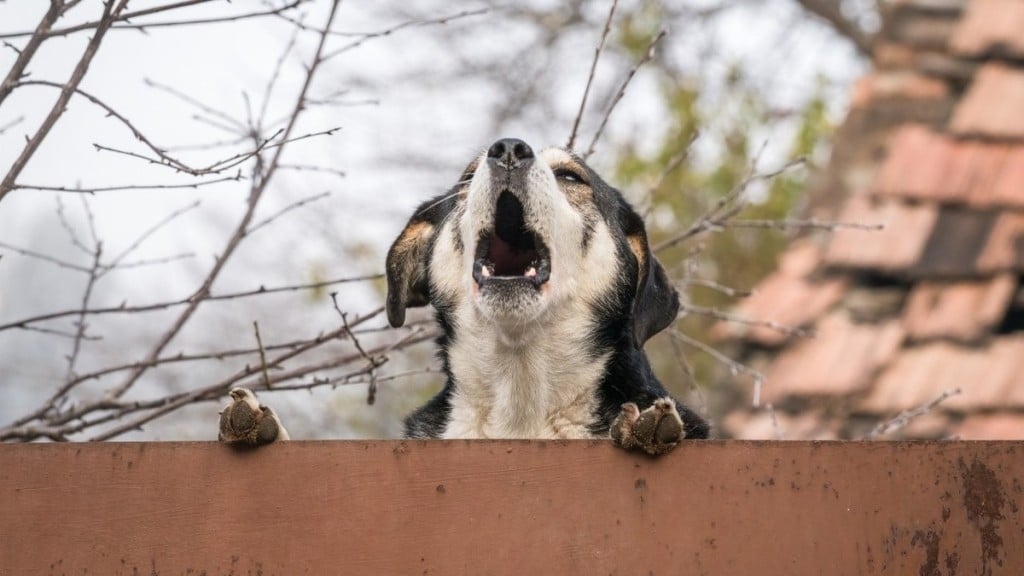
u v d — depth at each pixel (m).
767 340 15.25
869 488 6.04
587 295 8.92
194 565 5.91
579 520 5.97
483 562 5.92
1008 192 14.82
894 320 14.48
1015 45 16.88
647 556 5.95
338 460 6.02
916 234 14.85
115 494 5.97
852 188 17.17
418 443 6.04
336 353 16.70
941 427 12.70
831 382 13.98
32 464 5.99
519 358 8.88
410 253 9.52
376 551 5.92
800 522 5.99
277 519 5.95
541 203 8.40
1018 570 5.98
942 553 5.99
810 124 23.83
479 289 8.42
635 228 9.34
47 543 5.92
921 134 16.27
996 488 6.06
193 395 8.95
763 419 14.19
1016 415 12.56
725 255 22.38
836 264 15.23
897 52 18.36
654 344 21.20
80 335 8.65
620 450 6.06
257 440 6.00
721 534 5.97
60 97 7.12
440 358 9.43
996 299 13.85
